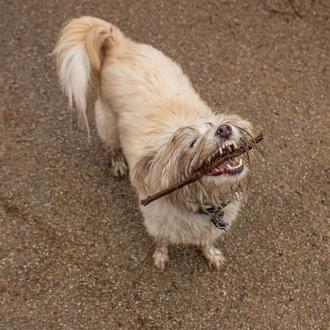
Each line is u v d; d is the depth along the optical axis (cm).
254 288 189
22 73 224
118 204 200
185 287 188
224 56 232
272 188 205
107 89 184
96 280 188
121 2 245
